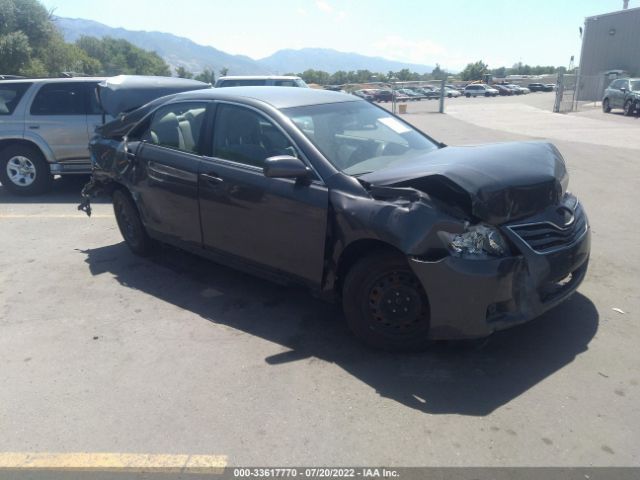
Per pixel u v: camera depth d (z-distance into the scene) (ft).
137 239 18.40
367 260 11.50
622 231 20.16
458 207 10.80
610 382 10.64
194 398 10.67
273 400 10.50
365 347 12.34
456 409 10.01
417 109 107.04
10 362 12.26
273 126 13.47
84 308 14.96
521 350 11.92
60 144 27.94
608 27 115.96
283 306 14.67
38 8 164.96
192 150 15.24
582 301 14.17
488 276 10.29
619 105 79.51
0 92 28.02
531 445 9.00
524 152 12.77
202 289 16.01
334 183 12.06
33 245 20.61
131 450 9.29
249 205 13.44
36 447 9.47
